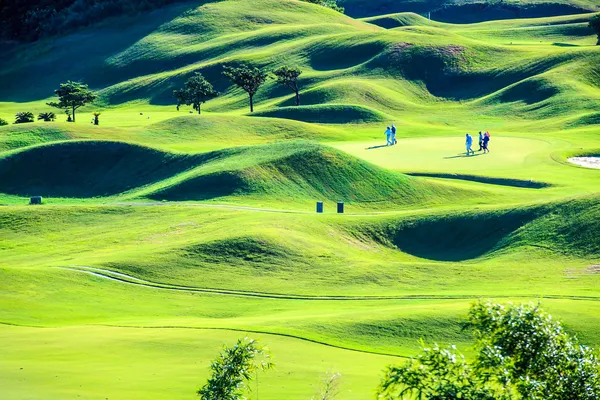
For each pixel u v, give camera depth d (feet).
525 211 457.27
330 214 492.95
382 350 272.92
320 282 385.50
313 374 232.32
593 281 364.79
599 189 559.38
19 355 246.27
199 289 375.66
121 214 524.93
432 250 455.22
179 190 577.84
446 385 131.75
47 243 483.51
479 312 151.02
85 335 276.62
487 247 442.91
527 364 144.25
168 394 204.13
